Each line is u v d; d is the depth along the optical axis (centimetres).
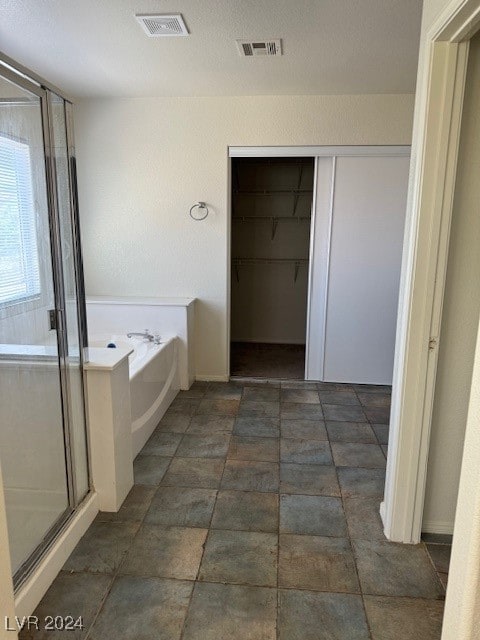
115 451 209
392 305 393
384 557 186
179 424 315
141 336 363
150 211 388
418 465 188
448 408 188
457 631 104
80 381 201
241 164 516
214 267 392
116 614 156
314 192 381
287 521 209
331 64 290
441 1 150
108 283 405
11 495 155
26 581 156
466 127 167
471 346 183
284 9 219
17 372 161
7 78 150
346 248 387
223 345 404
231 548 190
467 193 172
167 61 287
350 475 251
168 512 214
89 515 203
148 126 373
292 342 557
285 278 542
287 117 361
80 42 259
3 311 155
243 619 155
